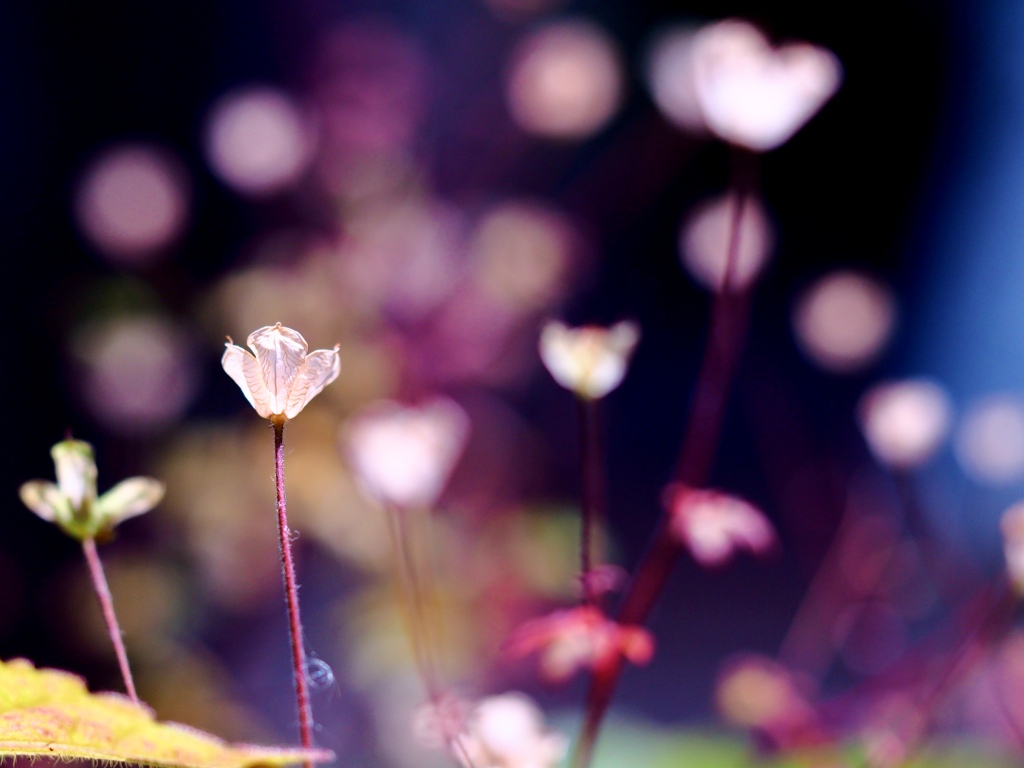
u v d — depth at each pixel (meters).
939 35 1.37
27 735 0.29
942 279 1.38
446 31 1.02
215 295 0.78
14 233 1.05
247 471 0.75
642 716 1.07
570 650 0.33
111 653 0.76
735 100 0.33
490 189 0.89
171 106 1.10
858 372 1.26
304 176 0.78
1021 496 0.80
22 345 1.03
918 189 1.41
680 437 1.43
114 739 0.29
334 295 0.74
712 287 0.50
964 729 0.51
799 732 0.45
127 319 0.78
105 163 0.80
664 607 1.25
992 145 1.34
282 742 0.74
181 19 1.10
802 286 1.40
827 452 0.83
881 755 0.38
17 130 1.09
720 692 0.46
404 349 0.73
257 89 1.02
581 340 0.32
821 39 1.36
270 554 0.76
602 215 0.89
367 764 0.72
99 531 0.30
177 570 0.77
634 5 1.22
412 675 0.70
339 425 0.71
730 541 0.33
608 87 0.75
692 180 1.33
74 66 1.11
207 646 0.78
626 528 1.36
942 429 0.49
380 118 0.80
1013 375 1.27
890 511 0.65
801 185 1.44
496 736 0.32
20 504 1.01
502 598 0.70
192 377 0.80
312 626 0.79
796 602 1.24
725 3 1.26
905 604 0.58
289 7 1.08
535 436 0.84
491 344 0.77
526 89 0.75
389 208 0.79
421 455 0.34
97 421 0.88
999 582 0.37
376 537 0.71
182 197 0.81
